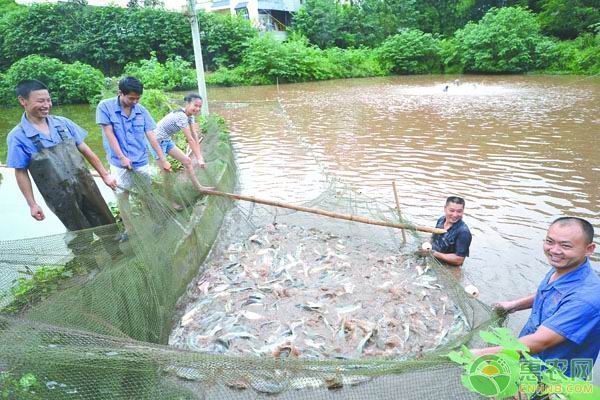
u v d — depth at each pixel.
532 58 31.17
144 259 3.72
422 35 35.62
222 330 3.95
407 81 28.95
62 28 27.92
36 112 3.58
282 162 9.48
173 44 29.42
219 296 4.53
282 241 5.85
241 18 32.62
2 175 8.05
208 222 5.72
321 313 4.20
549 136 11.17
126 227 3.77
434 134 11.88
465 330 3.78
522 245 5.46
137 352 2.22
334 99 20.14
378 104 17.91
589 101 16.70
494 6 40.69
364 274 4.95
